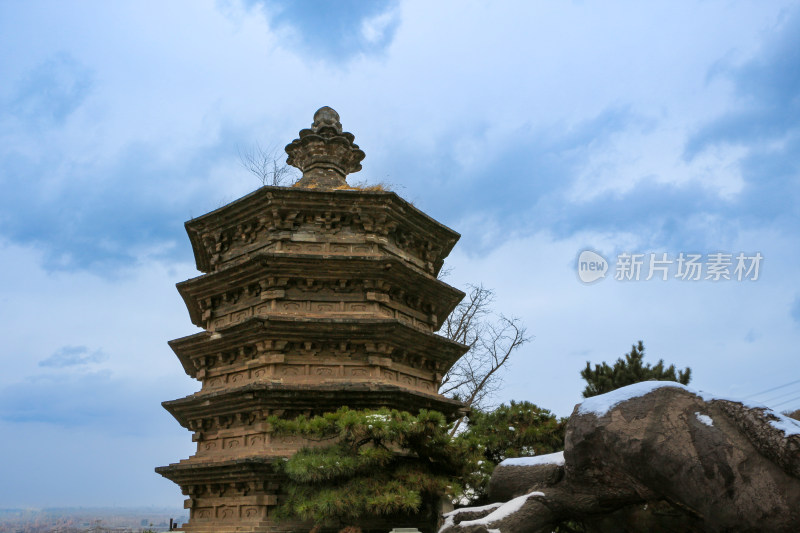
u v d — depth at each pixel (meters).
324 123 31.44
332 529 20.48
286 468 19.14
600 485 15.69
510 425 25.11
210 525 22.08
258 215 25.80
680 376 28.55
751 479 12.26
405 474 19.23
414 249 28.14
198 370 25.86
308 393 21.80
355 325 22.94
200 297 26.64
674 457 13.29
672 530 16.95
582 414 15.33
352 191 25.19
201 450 24.09
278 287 24.23
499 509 16.58
